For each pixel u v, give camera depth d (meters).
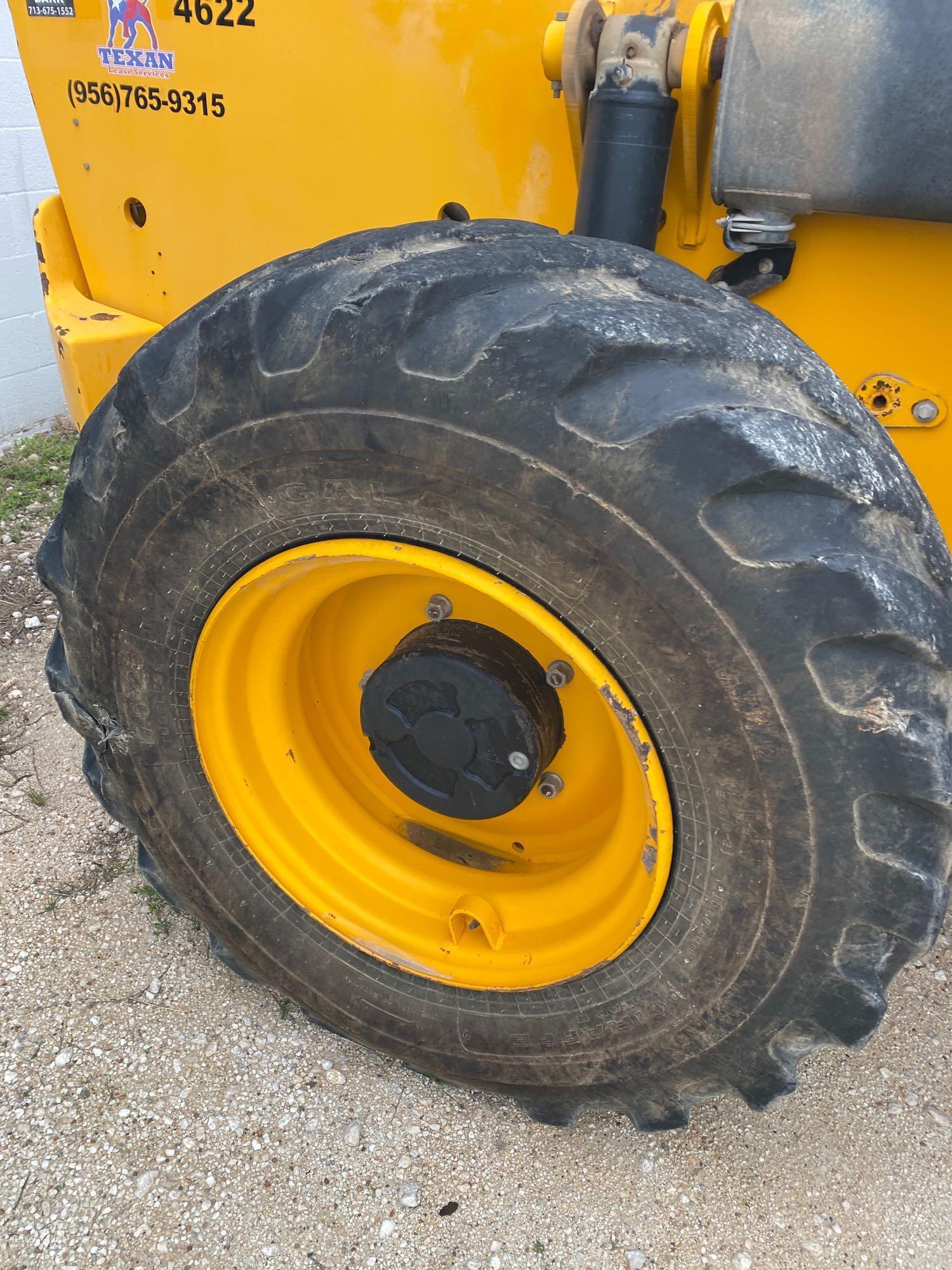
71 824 2.59
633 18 1.51
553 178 1.84
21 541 3.94
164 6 2.16
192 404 1.46
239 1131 1.91
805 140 1.41
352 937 1.93
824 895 1.38
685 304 1.36
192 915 2.15
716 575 1.24
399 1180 1.85
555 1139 1.94
